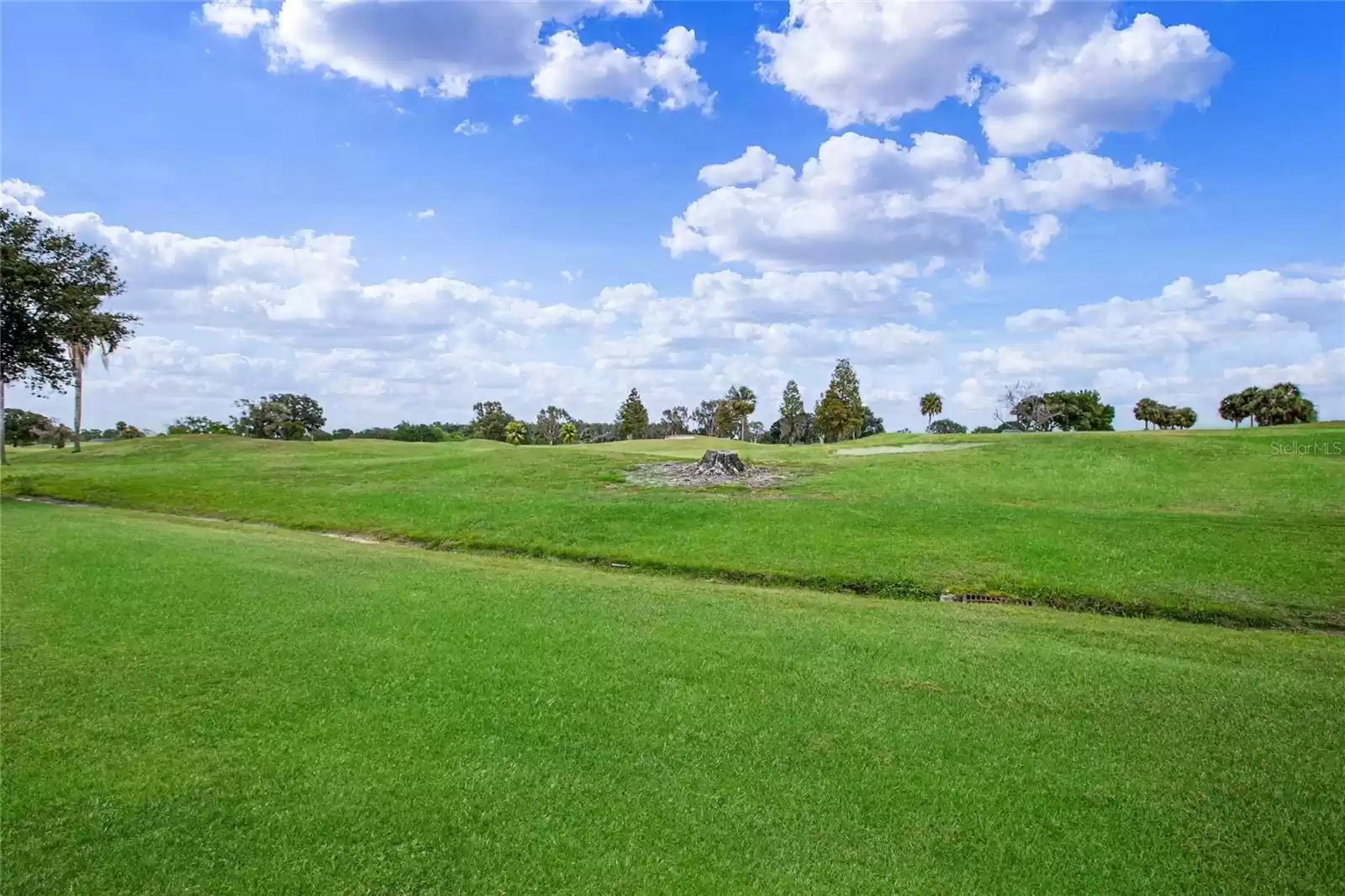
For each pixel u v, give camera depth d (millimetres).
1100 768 5727
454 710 6574
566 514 19797
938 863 4555
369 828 4785
